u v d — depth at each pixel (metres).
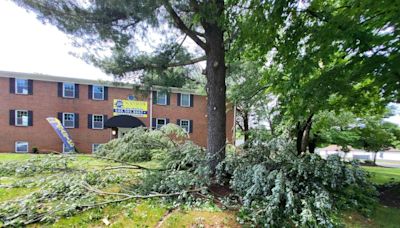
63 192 3.67
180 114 16.72
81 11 4.54
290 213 3.04
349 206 3.59
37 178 4.41
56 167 4.78
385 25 3.45
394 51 3.47
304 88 4.14
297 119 4.96
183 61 5.92
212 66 4.85
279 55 4.20
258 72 7.56
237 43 4.18
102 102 15.02
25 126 13.43
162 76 6.12
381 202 4.22
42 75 13.69
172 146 5.98
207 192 3.86
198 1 4.18
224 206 3.50
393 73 3.58
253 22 3.60
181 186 3.87
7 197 3.60
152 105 16.00
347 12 3.35
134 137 6.66
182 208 3.42
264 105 9.54
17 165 4.90
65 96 14.29
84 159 6.45
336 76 3.93
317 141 9.89
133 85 6.46
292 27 3.68
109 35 4.81
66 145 12.75
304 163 3.77
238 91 8.29
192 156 4.73
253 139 4.67
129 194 3.76
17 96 13.30
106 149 7.32
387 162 26.47
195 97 17.19
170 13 4.61
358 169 3.71
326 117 7.06
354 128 9.37
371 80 4.42
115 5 4.25
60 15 4.56
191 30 5.03
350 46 3.48
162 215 3.21
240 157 4.38
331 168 3.61
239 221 3.08
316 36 3.53
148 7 4.24
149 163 6.03
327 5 3.73
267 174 3.56
